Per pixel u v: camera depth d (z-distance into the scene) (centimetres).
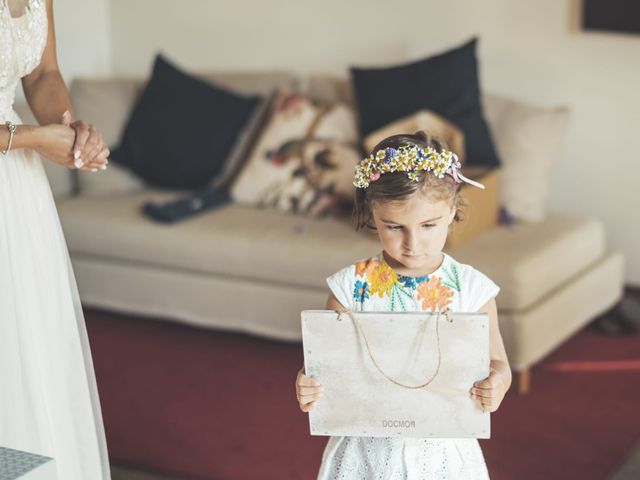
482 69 440
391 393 176
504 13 429
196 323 382
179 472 286
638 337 381
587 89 420
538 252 344
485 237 362
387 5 452
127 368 361
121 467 289
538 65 428
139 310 394
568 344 375
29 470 136
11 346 204
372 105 396
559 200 439
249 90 441
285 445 301
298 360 365
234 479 282
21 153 209
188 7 500
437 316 171
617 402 325
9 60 205
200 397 335
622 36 407
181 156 429
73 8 505
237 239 368
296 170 402
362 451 191
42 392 209
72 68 510
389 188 173
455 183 178
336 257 351
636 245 427
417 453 187
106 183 435
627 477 278
